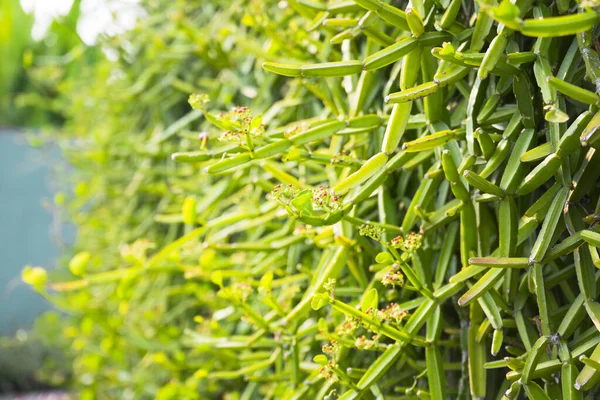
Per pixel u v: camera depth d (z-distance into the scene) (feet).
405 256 3.52
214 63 5.92
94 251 9.87
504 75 3.38
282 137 3.90
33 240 20.52
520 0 3.18
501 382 3.72
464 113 3.72
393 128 3.40
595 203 3.38
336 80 4.26
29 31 25.04
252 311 4.12
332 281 3.50
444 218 3.64
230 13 5.82
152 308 6.81
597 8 2.87
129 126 8.59
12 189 20.45
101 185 9.27
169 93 7.30
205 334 4.98
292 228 4.50
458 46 3.48
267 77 5.32
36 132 19.92
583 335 3.26
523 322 3.42
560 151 3.16
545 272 3.51
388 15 3.42
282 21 5.00
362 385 3.58
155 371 6.73
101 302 7.55
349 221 3.64
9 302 20.24
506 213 3.33
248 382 5.59
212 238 4.75
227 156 3.74
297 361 4.12
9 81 25.18
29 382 17.70
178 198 6.53
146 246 4.75
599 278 3.26
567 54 3.28
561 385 3.32
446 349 3.89
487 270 3.48
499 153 3.39
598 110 3.06
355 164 3.85
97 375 7.99
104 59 9.39
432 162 3.87
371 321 3.50
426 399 3.61
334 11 3.99
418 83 3.82
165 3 7.67
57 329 10.26
